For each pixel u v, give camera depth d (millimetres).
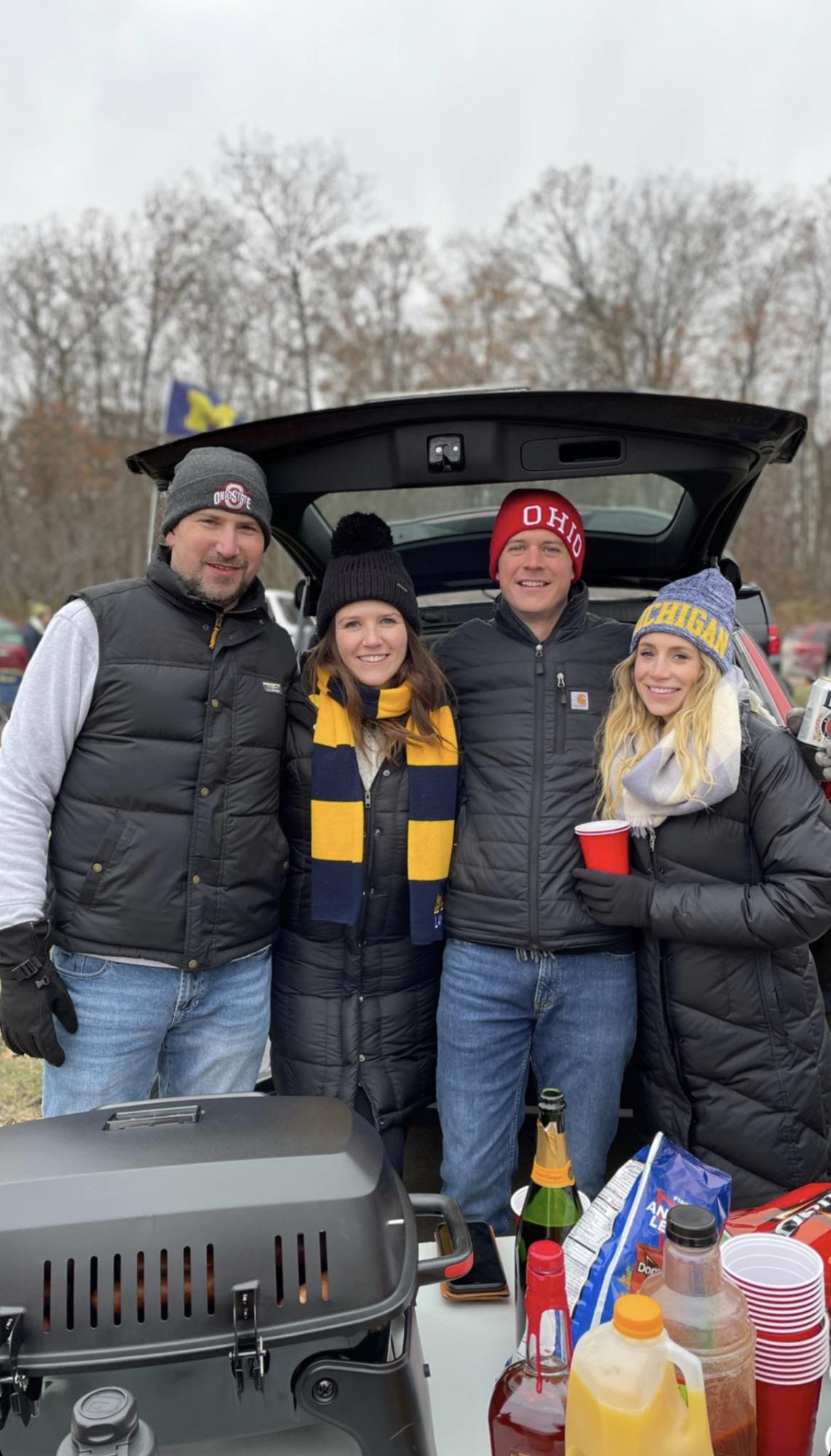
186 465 1970
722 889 1901
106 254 36188
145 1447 832
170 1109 1216
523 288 37125
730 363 36094
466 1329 1331
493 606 3246
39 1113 3301
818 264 35625
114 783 1909
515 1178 2693
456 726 2203
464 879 2135
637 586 3137
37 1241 984
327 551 2969
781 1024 1940
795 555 34812
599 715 2125
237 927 1989
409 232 37375
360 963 2172
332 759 2072
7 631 13055
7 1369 954
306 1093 2180
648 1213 1217
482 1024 2152
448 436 2115
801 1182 1960
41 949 1837
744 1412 985
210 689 1945
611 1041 2137
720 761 1866
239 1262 994
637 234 36219
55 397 35031
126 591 1954
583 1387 894
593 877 1945
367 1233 1023
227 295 37125
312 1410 1002
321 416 2082
